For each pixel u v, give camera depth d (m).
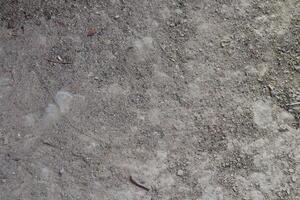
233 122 1.69
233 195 1.59
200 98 1.72
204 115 1.70
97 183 1.60
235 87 1.74
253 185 1.61
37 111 1.69
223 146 1.65
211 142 1.66
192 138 1.66
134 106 1.70
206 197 1.59
